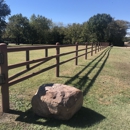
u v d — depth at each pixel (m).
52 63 9.59
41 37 66.88
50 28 70.44
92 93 4.86
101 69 8.50
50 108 3.14
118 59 13.59
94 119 3.31
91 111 3.66
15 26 64.62
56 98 3.12
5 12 54.59
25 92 4.61
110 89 5.34
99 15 67.62
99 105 4.03
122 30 66.50
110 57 14.64
